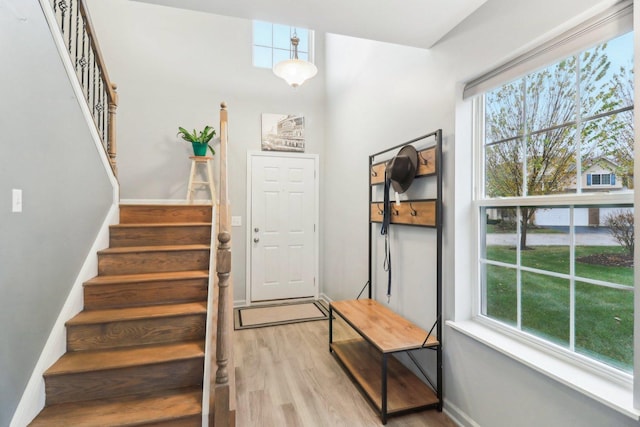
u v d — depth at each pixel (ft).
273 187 14.67
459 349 6.47
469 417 6.23
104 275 7.78
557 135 5.11
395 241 8.89
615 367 4.33
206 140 12.69
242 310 13.62
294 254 15.01
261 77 14.52
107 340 6.44
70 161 6.55
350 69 12.12
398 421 6.57
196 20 13.75
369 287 10.02
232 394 4.76
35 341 5.26
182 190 13.42
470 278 6.76
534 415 4.92
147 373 5.93
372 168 9.88
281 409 6.97
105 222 8.45
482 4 5.76
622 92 4.23
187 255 8.34
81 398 5.62
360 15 6.06
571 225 4.89
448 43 6.80
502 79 5.69
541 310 5.37
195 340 6.85
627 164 4.18
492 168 6.40
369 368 8.34
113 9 12.81
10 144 4.65
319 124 15.29
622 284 4.25
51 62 5.85
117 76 12.81
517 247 5.82
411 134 8.20
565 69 4.98
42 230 5.49
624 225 4.23
